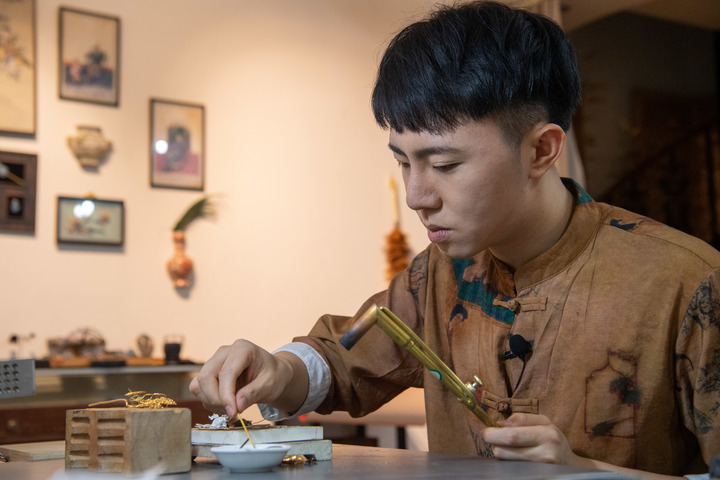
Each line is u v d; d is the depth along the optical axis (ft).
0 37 11.85
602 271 3.30
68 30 12.42
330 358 3.95
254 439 2.66
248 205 13.64
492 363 3.49
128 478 2.25
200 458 2.74
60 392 10.56
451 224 2.97
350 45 14.99
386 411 9.31
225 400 2.95
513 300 3.44
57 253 12.00
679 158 19.56
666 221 19.20
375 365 3.91
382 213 14.89
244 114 13.80
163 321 12.69
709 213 19.66
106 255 12.35
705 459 3.04
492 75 2.82
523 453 2.65
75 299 12.05
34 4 12.19
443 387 3.73
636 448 3.18
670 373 3.16
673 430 3.22
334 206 14.42
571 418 3.25
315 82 14.55
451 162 2.88
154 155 12.87
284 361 3.48
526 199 3.13
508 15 3.02
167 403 3.05
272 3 14.28
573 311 3.30
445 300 3.83
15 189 11.76
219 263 13.25
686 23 19.86
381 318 2.56
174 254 12.80
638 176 18.93
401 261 14.70
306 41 14.56
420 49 2.89
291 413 3.74
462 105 2.80
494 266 3.61
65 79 12.32
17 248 11.73
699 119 19.93
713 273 3.11
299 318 13.85
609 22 18.98
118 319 12.33
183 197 13.06
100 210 12.31
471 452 3.60
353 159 14.74
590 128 18.45
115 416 2.40
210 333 13.05
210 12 13.67
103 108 12.58
